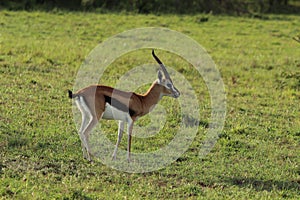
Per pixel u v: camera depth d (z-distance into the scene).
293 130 46.94
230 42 89.44
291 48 88.31
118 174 35.00
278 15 120.88
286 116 51.69
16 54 66.06
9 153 36.28
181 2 114.00
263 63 75.50
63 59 66.19
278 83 64.69
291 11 130.25
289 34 99.69
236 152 41.03
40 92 51.41
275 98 58.47
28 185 31.75
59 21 94.38
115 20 99.12
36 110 45.91
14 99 48.19
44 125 42.59
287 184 35.75
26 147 37.56
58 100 49.59
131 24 96.94
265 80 66.44
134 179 34.62
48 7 104.31
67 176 33.78
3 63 60.44
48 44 74.56
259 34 98.31
